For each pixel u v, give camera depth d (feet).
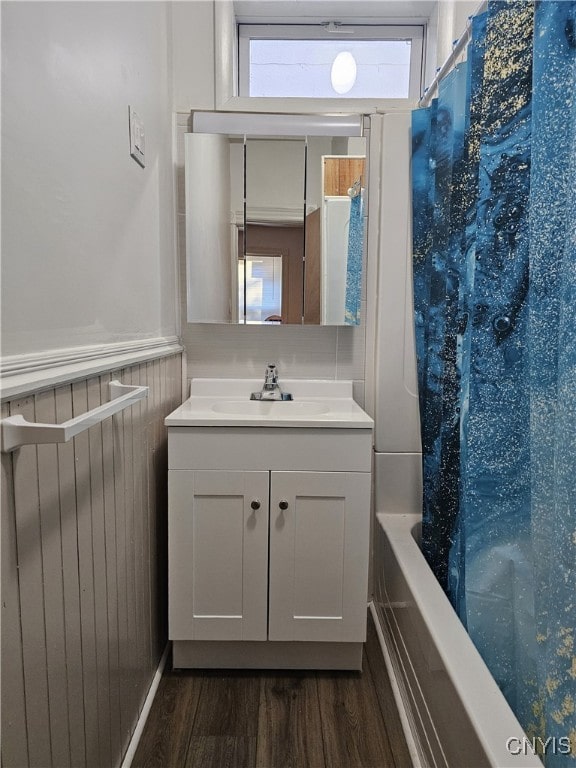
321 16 5.65
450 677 2.87
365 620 4.23
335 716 3.90
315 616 4.22
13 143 1.94
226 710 3.93
